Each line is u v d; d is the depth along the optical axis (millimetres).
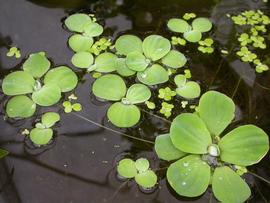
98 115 493
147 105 497
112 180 467
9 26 533
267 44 535
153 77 505
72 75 503
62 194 462
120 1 549
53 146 480
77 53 516
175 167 464
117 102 492
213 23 544
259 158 467
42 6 542
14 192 462
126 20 542
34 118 490
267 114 498
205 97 486
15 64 513
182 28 535
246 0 555
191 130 475
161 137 476
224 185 460
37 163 473
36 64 507
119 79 501
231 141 475
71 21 531
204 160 470
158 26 540
